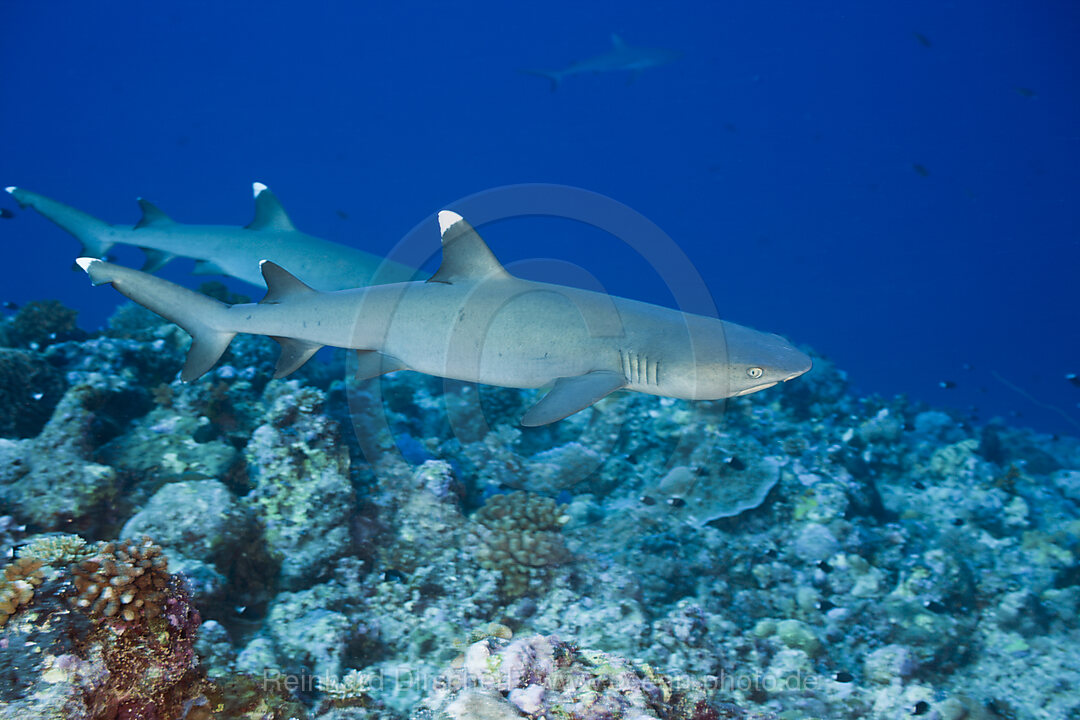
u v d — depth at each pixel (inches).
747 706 204.7
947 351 5221.5
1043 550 342.3
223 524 209.9
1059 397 3070.9
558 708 126.0
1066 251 6279.5
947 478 459.5
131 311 420.5
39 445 224.8
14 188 401.1
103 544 122.3
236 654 172.7
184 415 283.9
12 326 363.6
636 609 229.8
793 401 501.4
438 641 205.0
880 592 290.7
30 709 93.6
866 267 6929.1
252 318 241.1
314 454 244.5
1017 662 265.7
